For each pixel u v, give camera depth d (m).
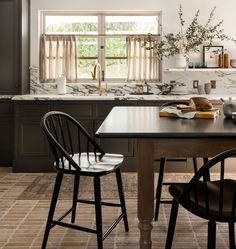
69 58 5.84
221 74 5.78
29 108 5.09
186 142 2.18
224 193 2.16
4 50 5.34
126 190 4.22
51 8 5.75
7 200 3.88
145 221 2.24
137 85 5.80
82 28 5.93
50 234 3.04
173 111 2.72
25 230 3.11
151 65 5.83
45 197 3.98
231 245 2.32
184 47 5.67
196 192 1.90
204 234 3.03
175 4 5.73
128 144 5.10
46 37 5.82
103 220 3.32
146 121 2.49
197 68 5.62
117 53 5.95
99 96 5.17
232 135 1.98
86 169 2.57
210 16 5.70
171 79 5.82
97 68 5.83
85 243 2.88
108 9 5.74
